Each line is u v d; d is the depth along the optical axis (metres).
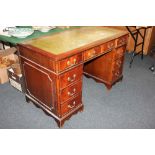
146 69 3.84
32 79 2.36
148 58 4.39
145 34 4.32
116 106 2.71
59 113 2.21
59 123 2.26
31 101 2.63
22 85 2.84
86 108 2.66
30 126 2.33
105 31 2.81
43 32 2.71
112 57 2.80
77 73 2.16
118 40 2.70
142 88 3.17
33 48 2.06
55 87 2.02
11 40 2.37
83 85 3.23
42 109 2.46
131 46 4.66
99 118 2.48
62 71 1.93
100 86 3.20
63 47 2.09
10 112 2.56
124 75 3.59
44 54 1.91
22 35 2.47
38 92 2.39
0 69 3.10
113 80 3.08
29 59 2.20
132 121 2.45
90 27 3.03
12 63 3.24
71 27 3.00
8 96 2.88
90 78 3.43
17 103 2.73
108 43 2.51
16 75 2.84
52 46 2.12
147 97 2.93
